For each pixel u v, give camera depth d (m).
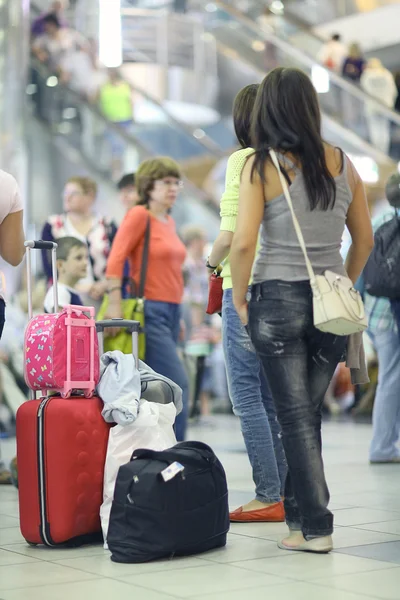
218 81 31.11
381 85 29.47
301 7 35.28
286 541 6.71
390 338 12.09
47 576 5.98
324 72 27.88
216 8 31.25
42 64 25.70
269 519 7.92
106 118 25.88
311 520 6.49
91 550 6.86
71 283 11.83
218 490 6.72
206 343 22.67
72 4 26.58
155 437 7.09
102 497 7.07
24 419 7.02
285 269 6.25
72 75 26.05
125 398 7.09
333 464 12.20
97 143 25.88
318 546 6.50
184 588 5.57
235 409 8.02
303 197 6.25
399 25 34.94
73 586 5.67
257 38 29.89
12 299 18.44
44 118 25.86
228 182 7.60
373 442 12.29
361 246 6.77
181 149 26.73
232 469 11.85
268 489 7.95
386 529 7.46
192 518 6.47
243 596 5.35
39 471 6.92
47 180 26.08
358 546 6.77
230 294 7.78
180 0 32.69
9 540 7.34
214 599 5.29
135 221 10.34
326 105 27.92
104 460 7.07
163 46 31.23
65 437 6.87
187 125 27.25
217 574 5.93
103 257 14.05
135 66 30.72
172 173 10.59
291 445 6.37
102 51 27.45
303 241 6.25
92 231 14.08
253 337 6.37
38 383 7.17
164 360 10.38
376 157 27.53
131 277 10.47
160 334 10.40
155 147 26.31
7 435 16.83
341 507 8.61
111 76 26.17
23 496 7.03
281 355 6.28
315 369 6.46
